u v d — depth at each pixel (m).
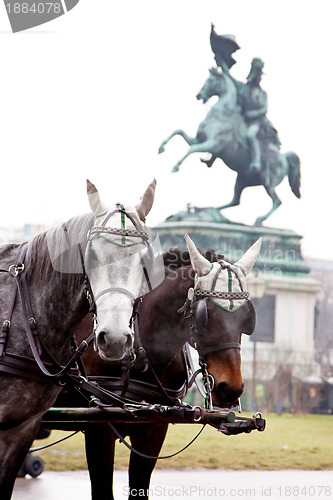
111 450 6.28
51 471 11.80
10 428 4.89
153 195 4.99
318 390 29.45
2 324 4.93
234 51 31.86
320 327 57.56
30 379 4.84
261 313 31.33
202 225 29.59
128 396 6.30
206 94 31.25
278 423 20.19
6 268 5.12
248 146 31.33
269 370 28.64
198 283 6.36
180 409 5.67
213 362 6.21
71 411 5.77
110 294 4.45
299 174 32.91
